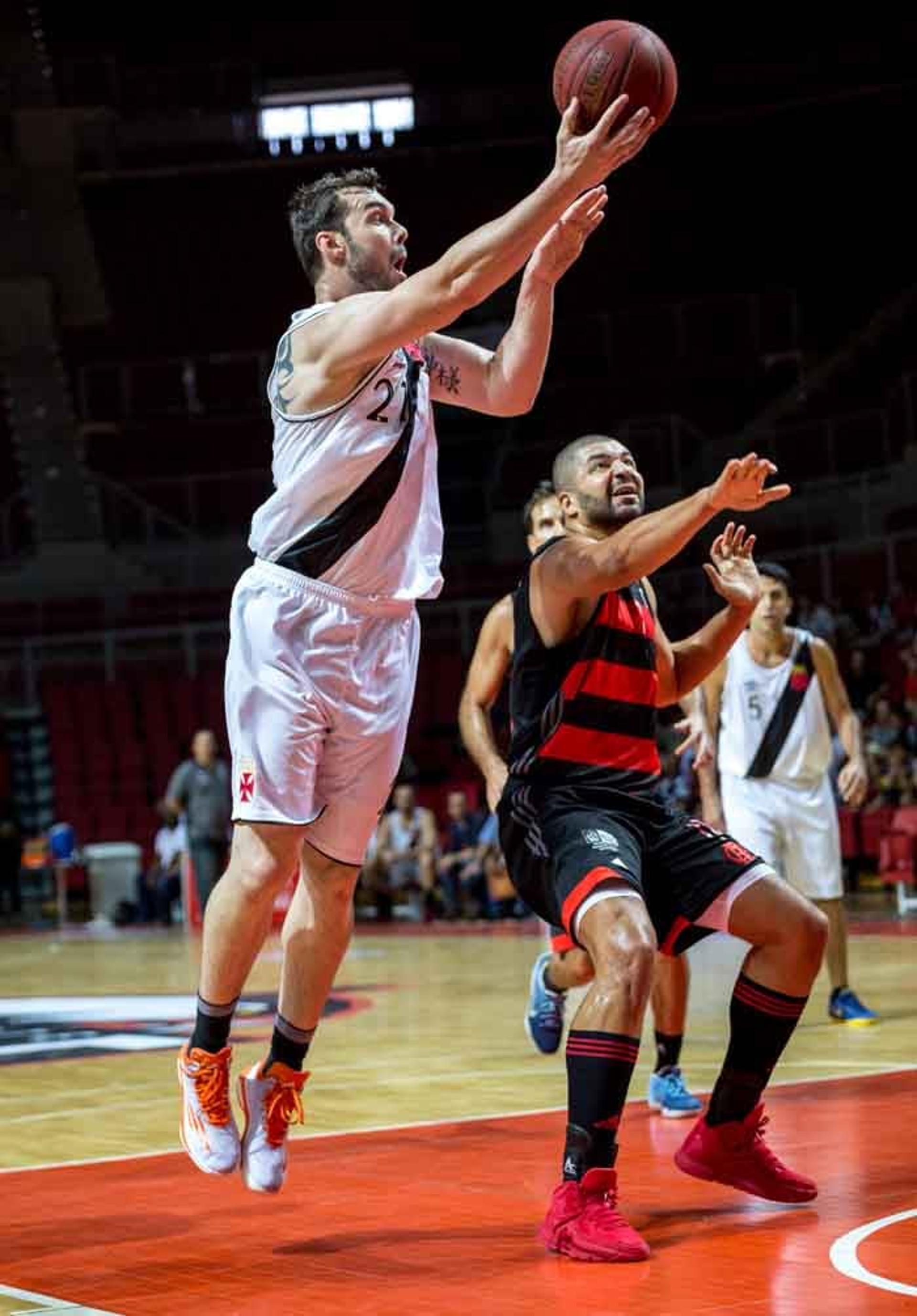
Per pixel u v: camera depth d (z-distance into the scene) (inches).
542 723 165.2
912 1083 229.1
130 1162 194.1
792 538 893.2
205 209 1122.7
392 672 155.1
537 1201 165.6
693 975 410.9
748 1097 161.5
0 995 427.8
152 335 1146.0
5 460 1085.8
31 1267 144.6
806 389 975.0
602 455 173.0
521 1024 325.1
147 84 1134.4
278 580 151.2
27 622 989.8
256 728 150.9
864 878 684.7
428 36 1157.1
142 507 1031.0
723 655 177.6
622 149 132.9
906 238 998.4
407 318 139.3
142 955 566.9
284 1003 159.5
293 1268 141.8
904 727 674.2
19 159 1119.0
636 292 1084.5
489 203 1107.3
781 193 1042.7
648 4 1099.9
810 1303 123.2
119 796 909.8
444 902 696.4
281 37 1163.3
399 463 150.3
